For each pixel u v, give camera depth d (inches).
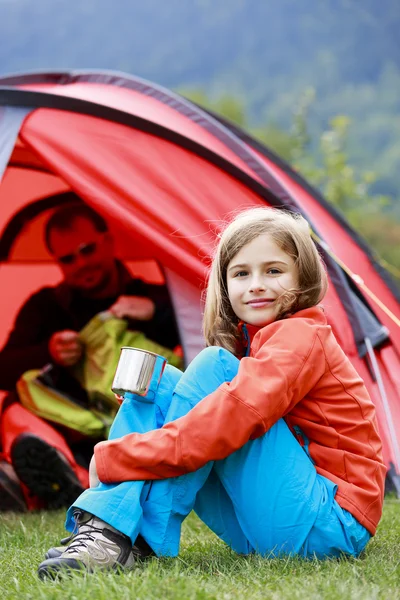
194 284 117.3
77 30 4242.1
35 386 128.1
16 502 119.6
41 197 169.6
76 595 57.2
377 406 118.7
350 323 120.1
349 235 157.0
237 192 122.3
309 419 72.5
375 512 71.2
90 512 66.2
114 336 128.3
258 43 3518.7
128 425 70.4
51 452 115.9
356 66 2812.5
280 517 68.6
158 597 56.6
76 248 140.9
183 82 3703.3
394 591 58.3
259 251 74.5
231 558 72.3
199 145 122.7
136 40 4065.0
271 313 74.5
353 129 1759.4
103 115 122.3
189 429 66.6
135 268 169.3
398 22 2962.6
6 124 120.3
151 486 67.9
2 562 75.5
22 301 176.4
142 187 117.8
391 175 1315.2
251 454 68.6
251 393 67.1
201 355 71.4
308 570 65.1
